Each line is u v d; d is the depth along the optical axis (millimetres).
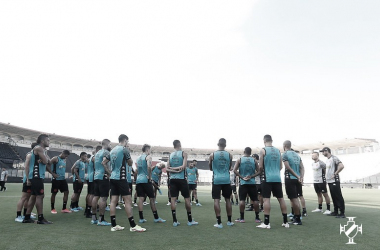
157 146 57719
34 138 44344
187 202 4965
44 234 3932
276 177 4738
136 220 5539
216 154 4926
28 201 5086
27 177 4895
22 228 4414
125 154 4508
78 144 49906
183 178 4973
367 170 47250
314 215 6516
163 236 3867
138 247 3205
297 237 3852
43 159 4980
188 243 3432
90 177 5922
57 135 43406
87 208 5871
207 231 4297
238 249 3148
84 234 3971
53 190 6461
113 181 4359
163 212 7023
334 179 6219
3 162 33312
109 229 4422
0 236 3773
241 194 5465
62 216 6000
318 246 3320
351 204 9539
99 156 5184
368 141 49812
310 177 50375
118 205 8578
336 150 57406
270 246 3303
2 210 6648
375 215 6469
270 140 5012
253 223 5207
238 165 5578
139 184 5332
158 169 9570
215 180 4844
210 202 10539
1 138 38938
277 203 9883
